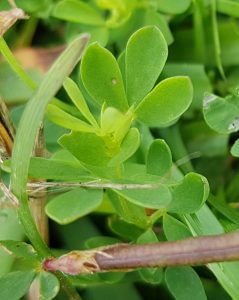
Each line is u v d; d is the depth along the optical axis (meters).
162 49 0.17
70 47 0.16
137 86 0.17
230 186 0.23
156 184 0.16
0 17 0.18
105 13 0.24
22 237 0.20
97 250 0.17
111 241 0.20
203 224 0.19
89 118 0.17
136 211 0.19
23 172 0.17
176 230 0.18
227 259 0.16
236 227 0.19
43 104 0.16
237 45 0.23
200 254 0.16
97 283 0.20
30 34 0.24
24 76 0.19
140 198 0.16
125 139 0.17
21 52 0.24
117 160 0.17
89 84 0.17
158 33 0.17
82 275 0.19
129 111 0.17
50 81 0.16
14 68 0.19
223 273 0.18
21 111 0.22
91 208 0.17
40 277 0.17
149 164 0.18
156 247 0.17
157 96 0.17
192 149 0.23
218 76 0.24
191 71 0.22
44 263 0.17
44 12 0.24
